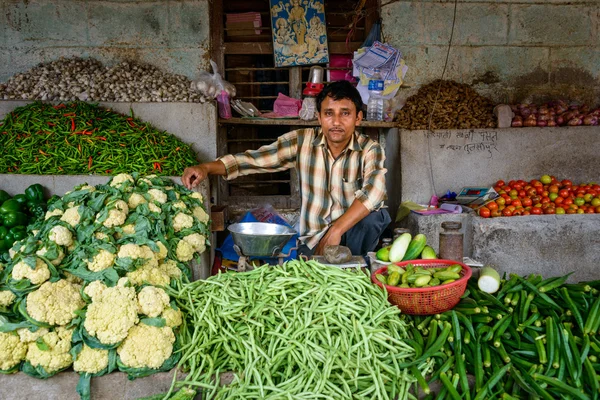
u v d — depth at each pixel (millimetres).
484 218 4191
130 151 3799
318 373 2131
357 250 3559
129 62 4699
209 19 4762
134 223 2705
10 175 3648
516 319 2463
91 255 2426
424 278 2449
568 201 4355
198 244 2963
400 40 4918
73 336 2203
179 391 2102
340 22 5070
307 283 2469
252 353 2219
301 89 5109
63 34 4688
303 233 3602
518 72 5062
